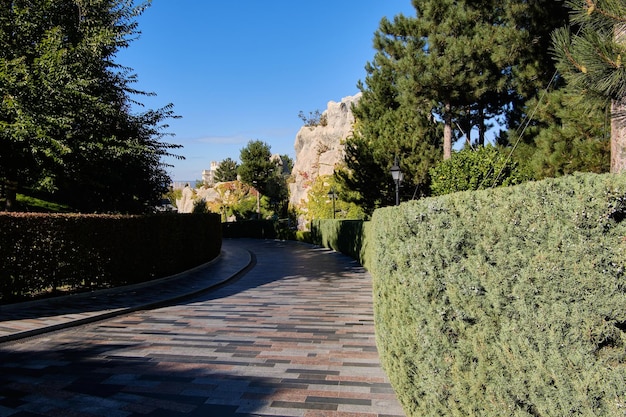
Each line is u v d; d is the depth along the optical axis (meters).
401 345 3.74
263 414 4.03
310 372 5.21
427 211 3.00
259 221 52.50
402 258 3.61
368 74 25.39
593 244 1.71
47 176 11.93
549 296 1.88
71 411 4.04
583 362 1.72
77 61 12.00
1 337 6.57
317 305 10.02
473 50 14.35
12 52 10.95
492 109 20.58
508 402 2.15
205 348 6.30
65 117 11.02
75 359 5.73
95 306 9.33
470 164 13.16
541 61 13.17
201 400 4.34
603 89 3.39
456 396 2.69
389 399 4.38
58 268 9.95
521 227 2.06
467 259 2.51
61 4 12.63
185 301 10.70
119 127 14.80
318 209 45.19
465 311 2.53
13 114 10.46
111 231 11.69
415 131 20.11
